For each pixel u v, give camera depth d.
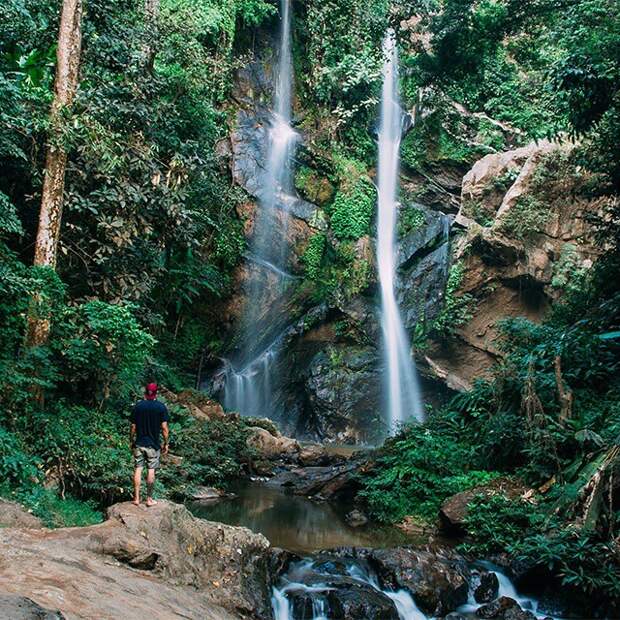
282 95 26.16
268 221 23.42
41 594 4.57
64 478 9.12
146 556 6.14
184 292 19.83
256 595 6.82
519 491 10.22
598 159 15.91
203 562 6.69
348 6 25.42
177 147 14.93
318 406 22.81
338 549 8.67
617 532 8.17
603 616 7.58
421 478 11.45
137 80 13.69
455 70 16.61
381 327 24.05
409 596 7.70
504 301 24.11
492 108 27.05
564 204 22.89
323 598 7.13
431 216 25.72
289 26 26.80
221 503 11.84
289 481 13.91
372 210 25.39
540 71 24.30
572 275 22.52
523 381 11.91
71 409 10.85
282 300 23.38
